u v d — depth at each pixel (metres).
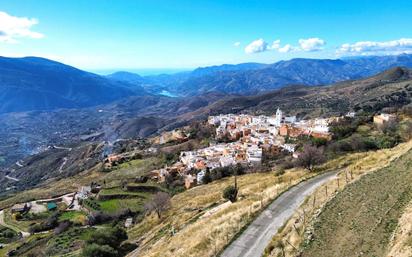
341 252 35.28
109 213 147.00
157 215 114.50
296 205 59.28
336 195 49.97
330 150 117.81
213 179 146.75
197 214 83.81
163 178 179.25
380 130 136.12
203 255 48.69
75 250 107.62
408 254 27.39
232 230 53.56
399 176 45.88
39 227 158.38
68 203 189.38
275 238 46.59
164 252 60.41
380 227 35.47
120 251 88.94
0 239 154.62
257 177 114.19
